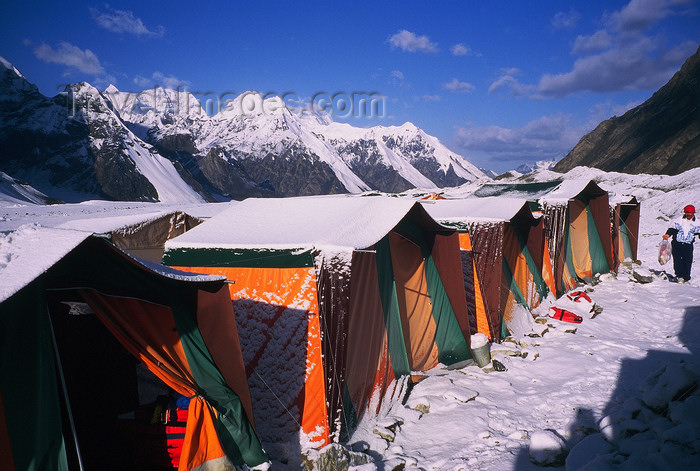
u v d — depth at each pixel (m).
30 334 3.61
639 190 33.44
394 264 7.59
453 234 8.52
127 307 4.42
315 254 5.91
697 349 8.36
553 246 12.43
